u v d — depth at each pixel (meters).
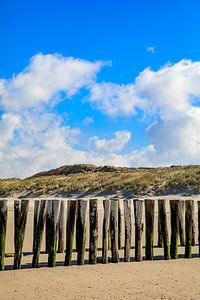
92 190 41.31
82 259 9.90
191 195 34.81
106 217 10.11
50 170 78.00
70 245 9.84
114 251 10.15
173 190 36.50
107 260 10.12
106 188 40.56
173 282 8.23
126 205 10.38
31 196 44.50
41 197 43.50
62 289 7.72
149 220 10.53
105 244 10.10
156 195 36.56
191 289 7.72
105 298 7.16
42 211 9.75
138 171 48.84
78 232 9.92
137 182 39.78
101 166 72.31
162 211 10.69
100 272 9.11
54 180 48.56
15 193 46.66
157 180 39.22
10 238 14.11
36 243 9.69
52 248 9.70
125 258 10.29
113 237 10.16
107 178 44.97
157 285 8.01
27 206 9.60
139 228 10.37
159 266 9.73
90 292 7.53
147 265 9.85
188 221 10.81
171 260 10.48
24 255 11.55
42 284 8.08
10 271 9.24
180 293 7.46
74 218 9.88
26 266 9.87
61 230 12.28
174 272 9.10
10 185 49.94
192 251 11.97
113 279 8.47
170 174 40.59
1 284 8.07
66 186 44.50
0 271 9.23
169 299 7.10
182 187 36.44
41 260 10.67
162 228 10.66
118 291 7.59
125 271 9.20
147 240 10.53
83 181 45.44
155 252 11.84
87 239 14.51
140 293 7.47
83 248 9.91
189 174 38.66
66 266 9.76
